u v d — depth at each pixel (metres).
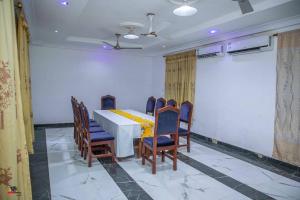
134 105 7.46
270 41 3.71
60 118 6.44
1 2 1.41
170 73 6.50
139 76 7.48
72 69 6.50
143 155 3.52
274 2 2.92
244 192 2.71
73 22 3.98
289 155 3.49
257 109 4.04
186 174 3.22
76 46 6.34
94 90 6.83
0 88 1.41
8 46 1.44
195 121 5.61
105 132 3.84
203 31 4.35
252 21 3.63
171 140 3.35
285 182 3.01
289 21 3.44
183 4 2.90
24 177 1.64
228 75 4.65
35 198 2.47
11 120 1.44
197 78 5.54
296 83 3.36
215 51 4.78
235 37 4.44
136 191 2.69
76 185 2.81
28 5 2.99
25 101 2.77
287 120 3.50
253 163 3.72
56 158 3.77
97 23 4.31
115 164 3.54
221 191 2.73
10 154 1.44
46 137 5.15
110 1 3.18
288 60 3.46
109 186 2.80
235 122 4.49
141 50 6.84
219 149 4.50
